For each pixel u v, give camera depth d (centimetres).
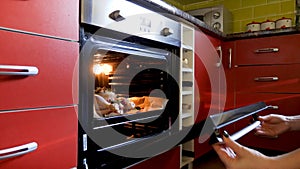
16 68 50
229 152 44
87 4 66
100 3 70
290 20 161
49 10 57
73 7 62
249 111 72
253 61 161
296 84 146
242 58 166
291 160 38
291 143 146
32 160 54
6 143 50
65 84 60
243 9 197
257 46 159
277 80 152
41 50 55
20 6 52
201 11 184
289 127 73
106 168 71
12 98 51
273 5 184
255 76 161
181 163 124
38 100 55
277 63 152
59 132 59
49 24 57
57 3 58
